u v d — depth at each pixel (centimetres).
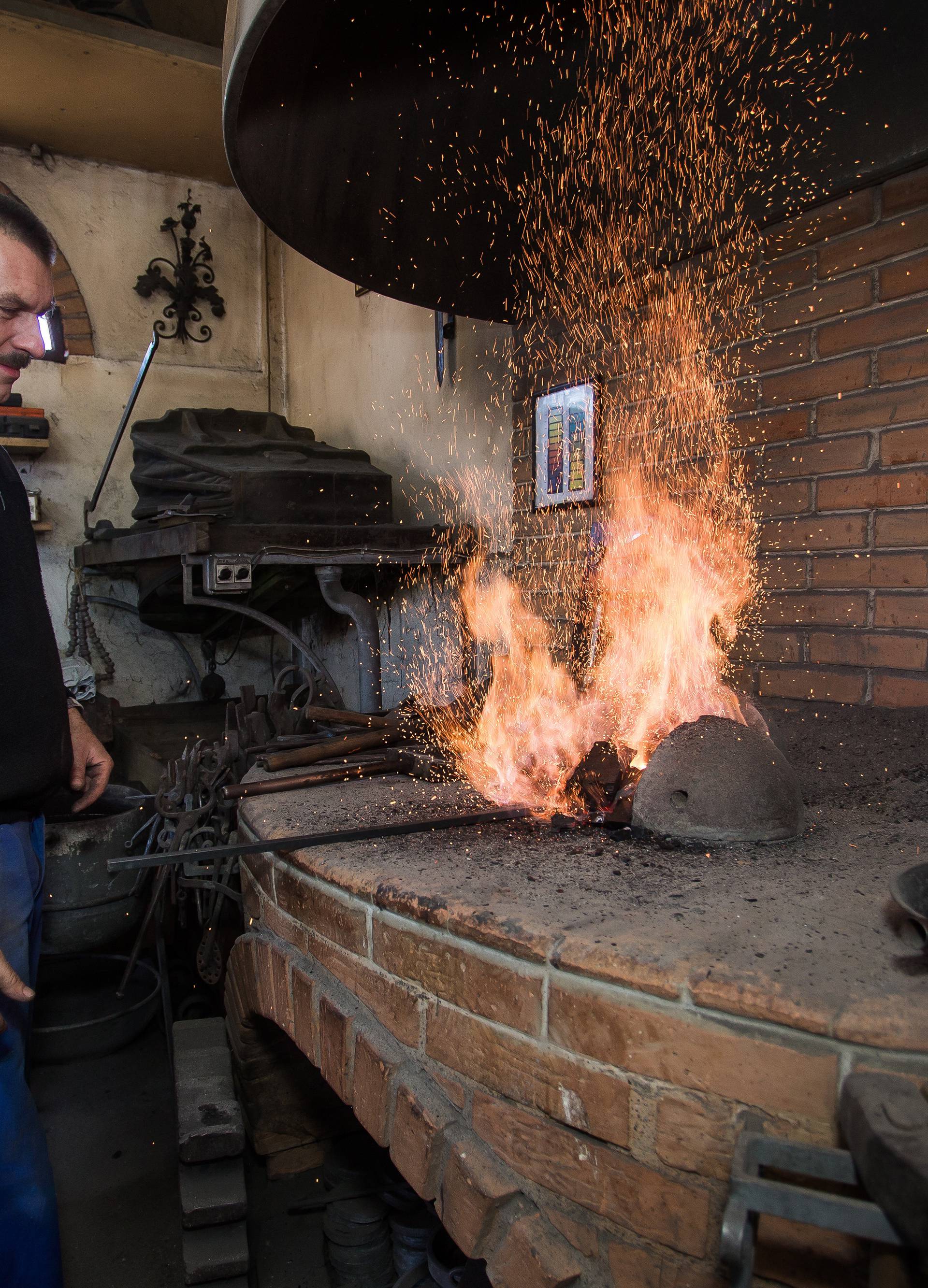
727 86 179
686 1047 84
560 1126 95
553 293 238
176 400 479
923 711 174
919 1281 64
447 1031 108
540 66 172
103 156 449
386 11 146
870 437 183
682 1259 86
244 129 143
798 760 172
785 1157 72
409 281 215
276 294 507
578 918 99
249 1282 157
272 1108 189
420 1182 107
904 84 160
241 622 428
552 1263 93
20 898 141
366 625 328
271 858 149
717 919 97
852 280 184
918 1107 67
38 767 141
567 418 266
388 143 171
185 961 274
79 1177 193
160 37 351
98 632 460
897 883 87
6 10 324
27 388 441
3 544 140
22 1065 142
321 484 330
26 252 129
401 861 125
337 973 128
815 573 196
